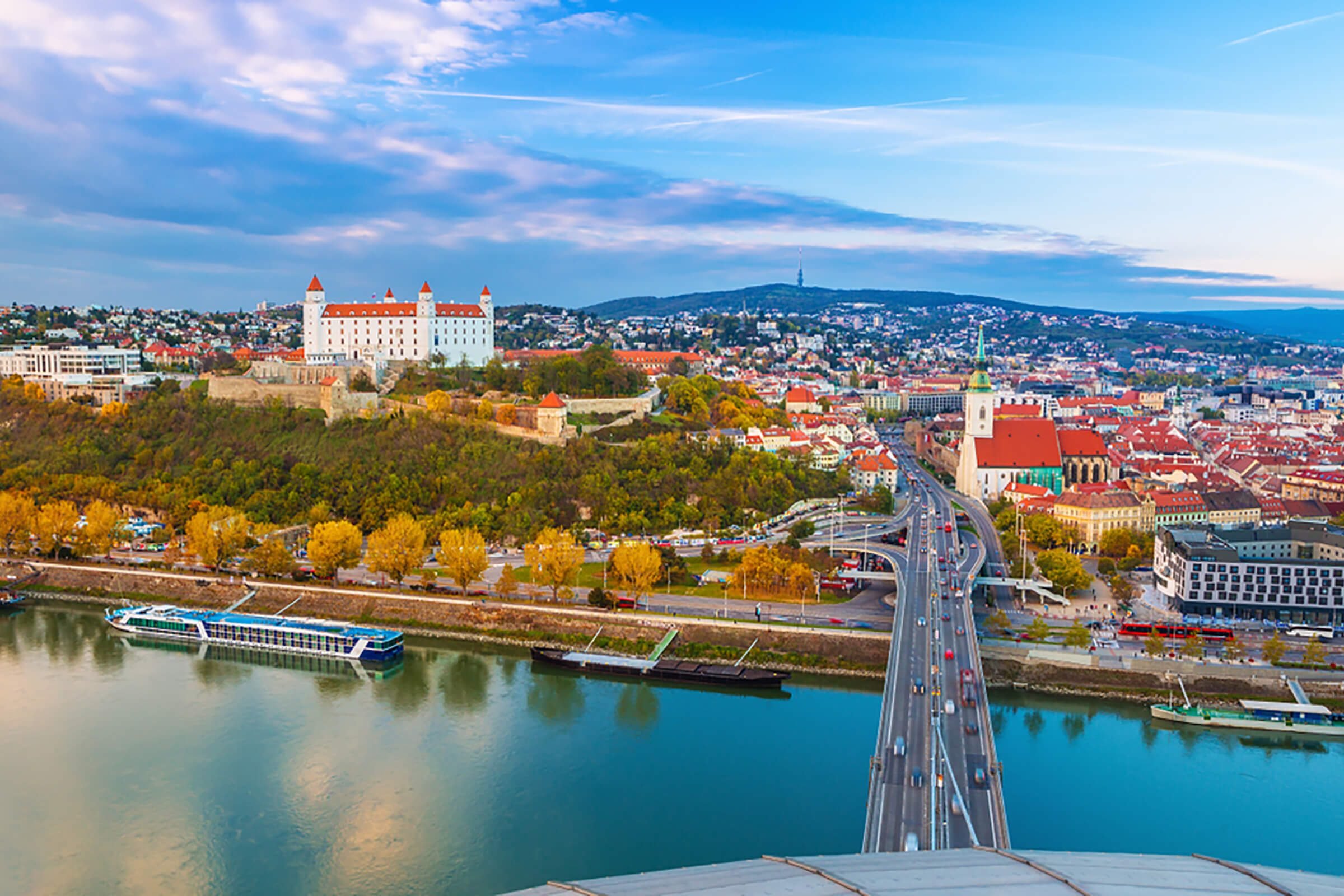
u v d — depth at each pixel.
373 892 198.00
